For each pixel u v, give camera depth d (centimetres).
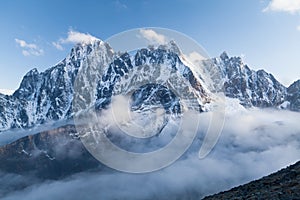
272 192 3139
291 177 3466
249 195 3294
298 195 2830
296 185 3112
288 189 3045
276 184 3419
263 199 2991
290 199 2784
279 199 2873
